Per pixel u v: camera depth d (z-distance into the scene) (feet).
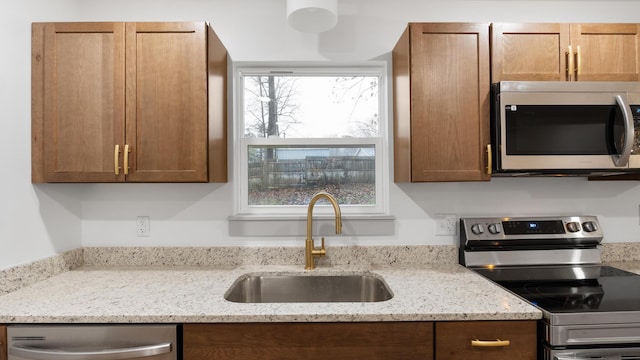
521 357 3.58
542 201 5.93
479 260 5.46
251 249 5.74
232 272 5.23
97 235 5.75
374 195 6.16
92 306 3.73
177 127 4.78
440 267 5.50
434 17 5.94
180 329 3.59
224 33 5.89
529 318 3.56
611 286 4.43
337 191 6.16
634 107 4.72
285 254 5.74
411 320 3.54
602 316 3.48
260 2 5.91
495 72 4.87
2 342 3.54
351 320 3.53
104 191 5.76
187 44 4.80
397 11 5.95
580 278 4.81
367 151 6.19
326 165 6.18
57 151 4.73
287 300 5.30
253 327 3.57
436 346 3.56
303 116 6.25
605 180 5.80
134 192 5.79
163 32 4.79
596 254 5.59
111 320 3.50
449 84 4.88
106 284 4.56
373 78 6.25
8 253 4.31
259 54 5.91
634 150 4.71
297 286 5.33
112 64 4.76
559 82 4.72
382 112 6.10
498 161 4.73
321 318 3.52
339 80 6.24
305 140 6.14
